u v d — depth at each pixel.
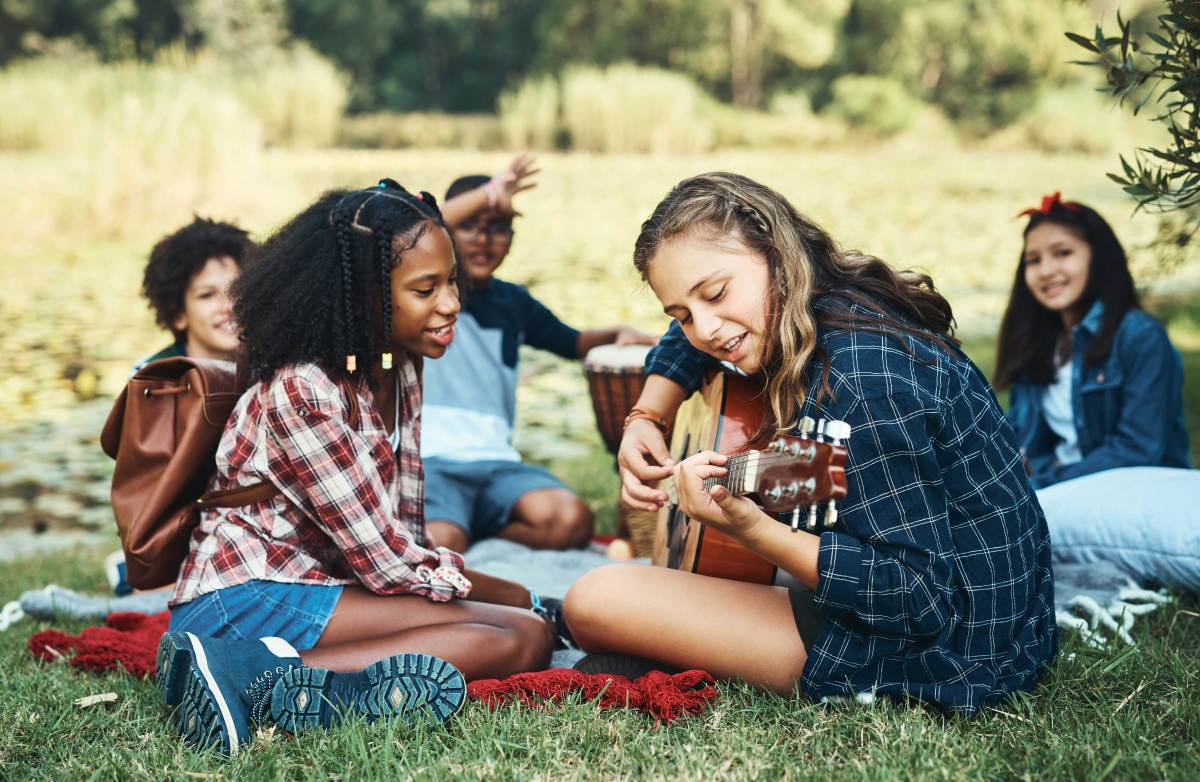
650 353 2.88
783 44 30.34
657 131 25.95
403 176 18.89
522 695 2.37
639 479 2.68
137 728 2.36
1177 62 2.39
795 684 2.36
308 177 18.61
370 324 2.46
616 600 2.44
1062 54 30.94
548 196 17.53
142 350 8.31
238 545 2.49
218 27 30.34
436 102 35.47
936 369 2.21
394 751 2.14
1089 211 3.62
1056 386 3.76
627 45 30.97
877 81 29.91
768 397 2.37
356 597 2.51
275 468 2.46
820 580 2.17
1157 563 3.10
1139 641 2.69
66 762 2.20
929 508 2.19
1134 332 3.56
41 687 2.61
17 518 5.04
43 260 12.17
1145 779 1.98
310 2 33.03
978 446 2.25
